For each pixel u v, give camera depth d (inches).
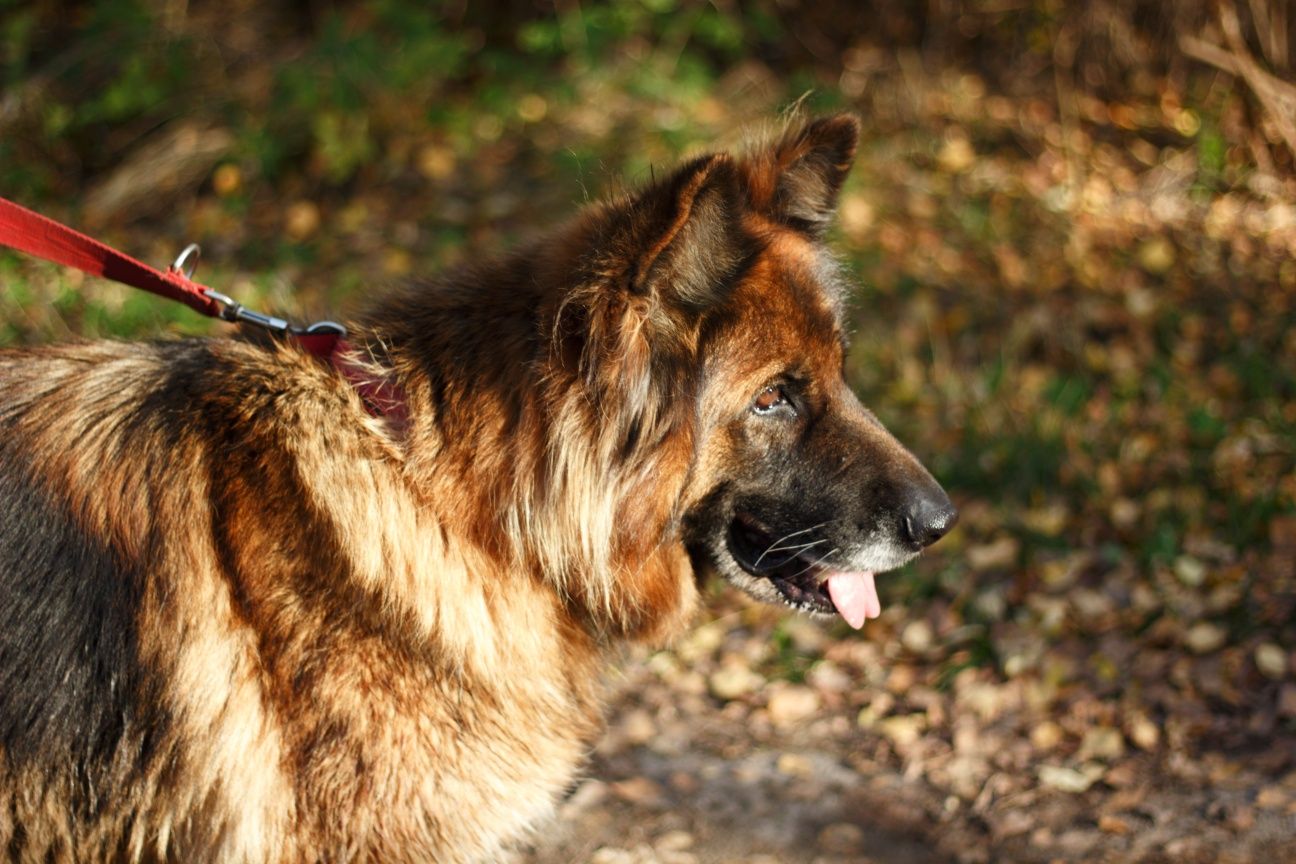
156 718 93.4
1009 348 237.9
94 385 99.3
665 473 102.0
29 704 91.4
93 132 311.7
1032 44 342.3
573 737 109.6
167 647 93.0
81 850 94.9
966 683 161.9
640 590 108.1
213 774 94.2
